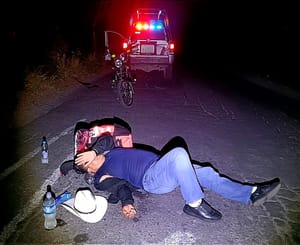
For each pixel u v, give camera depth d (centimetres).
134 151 375
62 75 1120
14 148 538
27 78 934
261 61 1836
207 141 597
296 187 434
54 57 1185
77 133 439
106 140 390
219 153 543
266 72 1586
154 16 1180
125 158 370
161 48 1134
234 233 330
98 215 341
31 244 307
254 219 354
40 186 416
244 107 886
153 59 1130
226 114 799
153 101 898
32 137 591
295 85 1282
